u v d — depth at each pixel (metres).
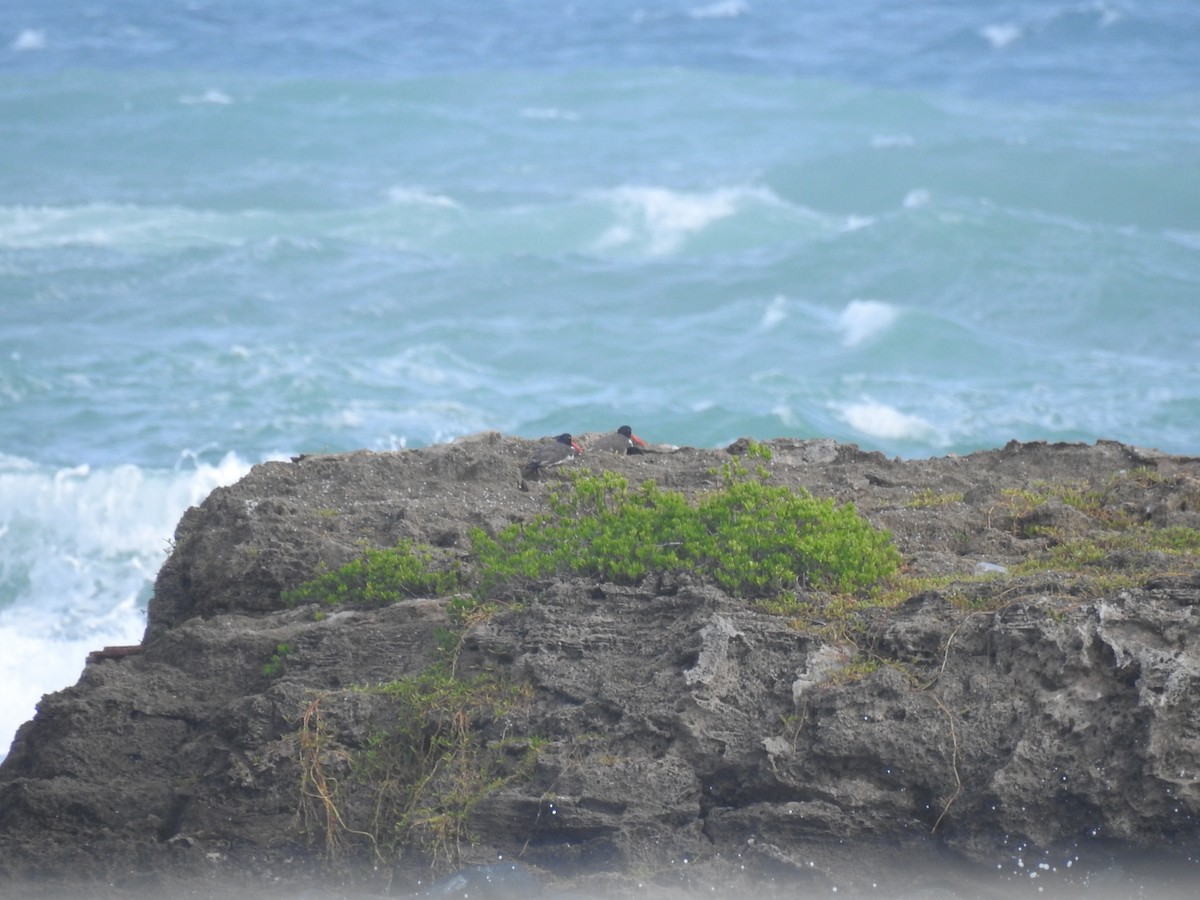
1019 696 33.53
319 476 49.28
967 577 38.50
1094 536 41.41
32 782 37.00
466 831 34.41
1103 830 32.34
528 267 154.38
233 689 39.34
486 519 45.62
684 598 37.28
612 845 33.19
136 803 37.00
